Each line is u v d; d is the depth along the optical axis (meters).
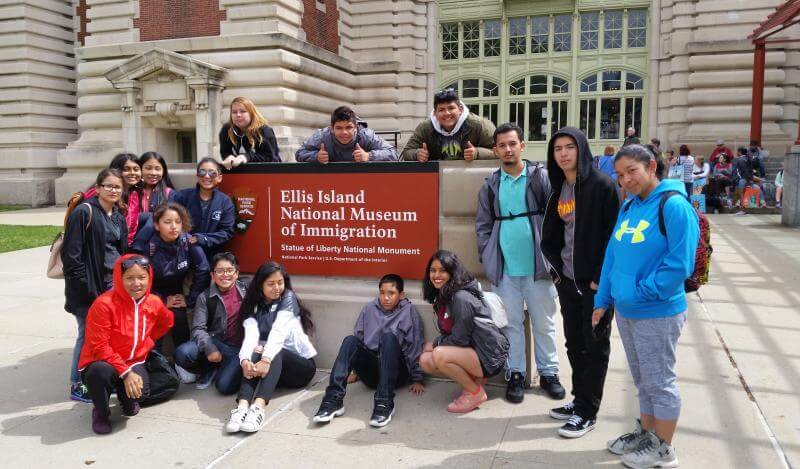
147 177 4.88
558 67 21.92
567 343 3.90
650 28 20.67
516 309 4.29
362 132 5.10
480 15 22.50
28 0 21.17
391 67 22.39
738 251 10.01
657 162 3.18
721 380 4.50
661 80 20.52
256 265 5.06
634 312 3.16
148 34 18.25
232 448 3.60
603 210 3.60
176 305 4.77
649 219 3.10
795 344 5.30
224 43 17.23
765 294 7.06
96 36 18.78
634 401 4.20
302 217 4.91
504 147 4.11
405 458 3.43
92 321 3.86
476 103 22.95
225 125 5.49
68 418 4.07
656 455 3.23
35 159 21.45
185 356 4.53
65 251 4.16
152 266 4.62
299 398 4.36
